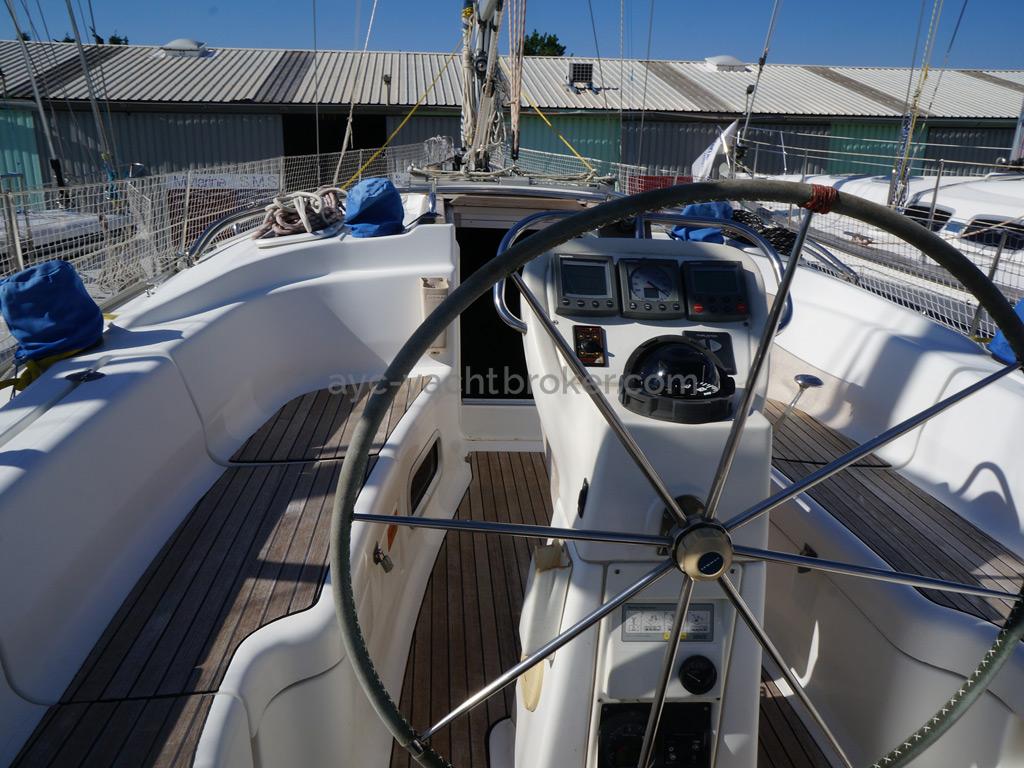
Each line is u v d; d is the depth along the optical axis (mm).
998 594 1140
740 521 1110
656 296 1434
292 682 1362
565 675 1338
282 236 2590
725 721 1403
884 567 1716
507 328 3146
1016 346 1054
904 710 1580
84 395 1635
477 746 1747
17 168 12188
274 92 12828
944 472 2100
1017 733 1408
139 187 3328
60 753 1115
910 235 958
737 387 1371
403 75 14078
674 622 1157
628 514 1276
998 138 13516
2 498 1275
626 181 6992
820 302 2807
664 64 15922
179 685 1238
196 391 1954
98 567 1455
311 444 2076
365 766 1585
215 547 1614
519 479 2865
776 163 13344
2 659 1187
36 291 1814
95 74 13008
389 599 1957
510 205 3211
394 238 2523
